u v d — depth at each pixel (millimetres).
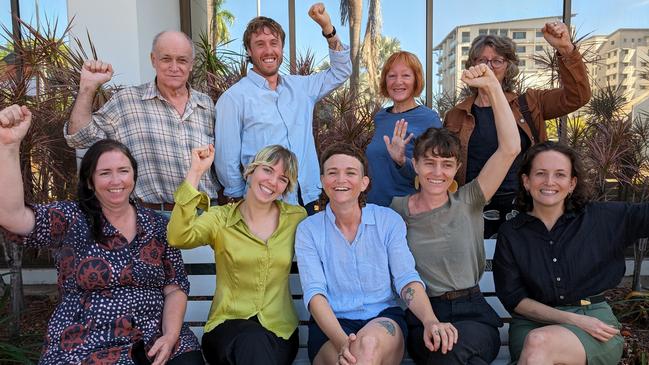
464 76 2152
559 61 2682
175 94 2613
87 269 1933
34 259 4266
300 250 2186
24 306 3375
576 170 2170
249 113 2625
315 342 2162
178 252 2156
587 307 2168
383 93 3002
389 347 1955
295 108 2727
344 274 2182
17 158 1834
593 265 2154
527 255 2207
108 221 2025
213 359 2043
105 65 2410
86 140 2486
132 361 1908
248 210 2229
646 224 2117
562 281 2156
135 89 2586
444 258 2209
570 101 2678
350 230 2225
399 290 2119
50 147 3182
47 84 3180
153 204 2650
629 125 3717
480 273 2332
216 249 2199
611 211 2180
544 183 2139
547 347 1918
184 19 5176
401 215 2330
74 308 1936
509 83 2850
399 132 2611
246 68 3764
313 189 2791
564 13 5062
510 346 2260
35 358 2643
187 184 1954
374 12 5344
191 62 2584
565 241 2182
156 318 2068
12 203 1832
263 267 2162
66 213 1986
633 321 3221
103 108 2576
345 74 2914
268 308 2174
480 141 2730
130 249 2018
